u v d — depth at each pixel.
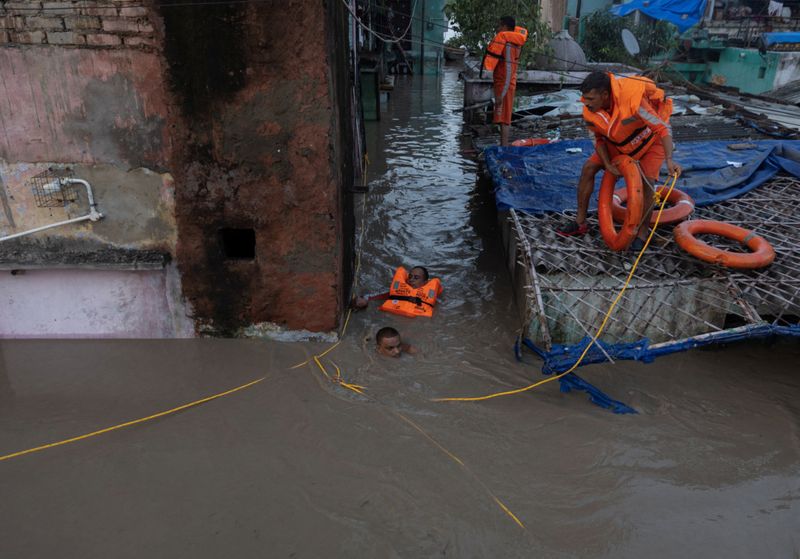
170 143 4.84
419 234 8.29
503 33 8.90
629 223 5.04
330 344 5.46
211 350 5.35
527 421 4.48
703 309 5.23
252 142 4.81
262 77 4.62
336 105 5.10
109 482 3.85
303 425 4.39
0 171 4.96
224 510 3.64
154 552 3.35
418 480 3.88
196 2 4.43
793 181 6.87
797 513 3.65
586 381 4.99
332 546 3.39
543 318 4.80
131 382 4.90
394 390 4.84
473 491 3.80
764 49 18.50
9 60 4.63
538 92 13.65
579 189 5.81
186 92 4.69
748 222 5.96
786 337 5.58
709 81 21.12
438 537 3.46
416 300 6.11
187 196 5.00
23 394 4.73
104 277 5.26
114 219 5.11
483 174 10.02
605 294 5.14
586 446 4.22
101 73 4.66
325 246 5.14
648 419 4.52
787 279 4.97
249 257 5.61
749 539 3.47
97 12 4.49
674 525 3.56
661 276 5.27
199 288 5.32
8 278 5.25
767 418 4.54
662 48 20.53
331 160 4.88
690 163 7.59
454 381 4.98
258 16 4.45
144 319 5.45
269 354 5.30
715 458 4.12
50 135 4.84
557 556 3.34
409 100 19.91
